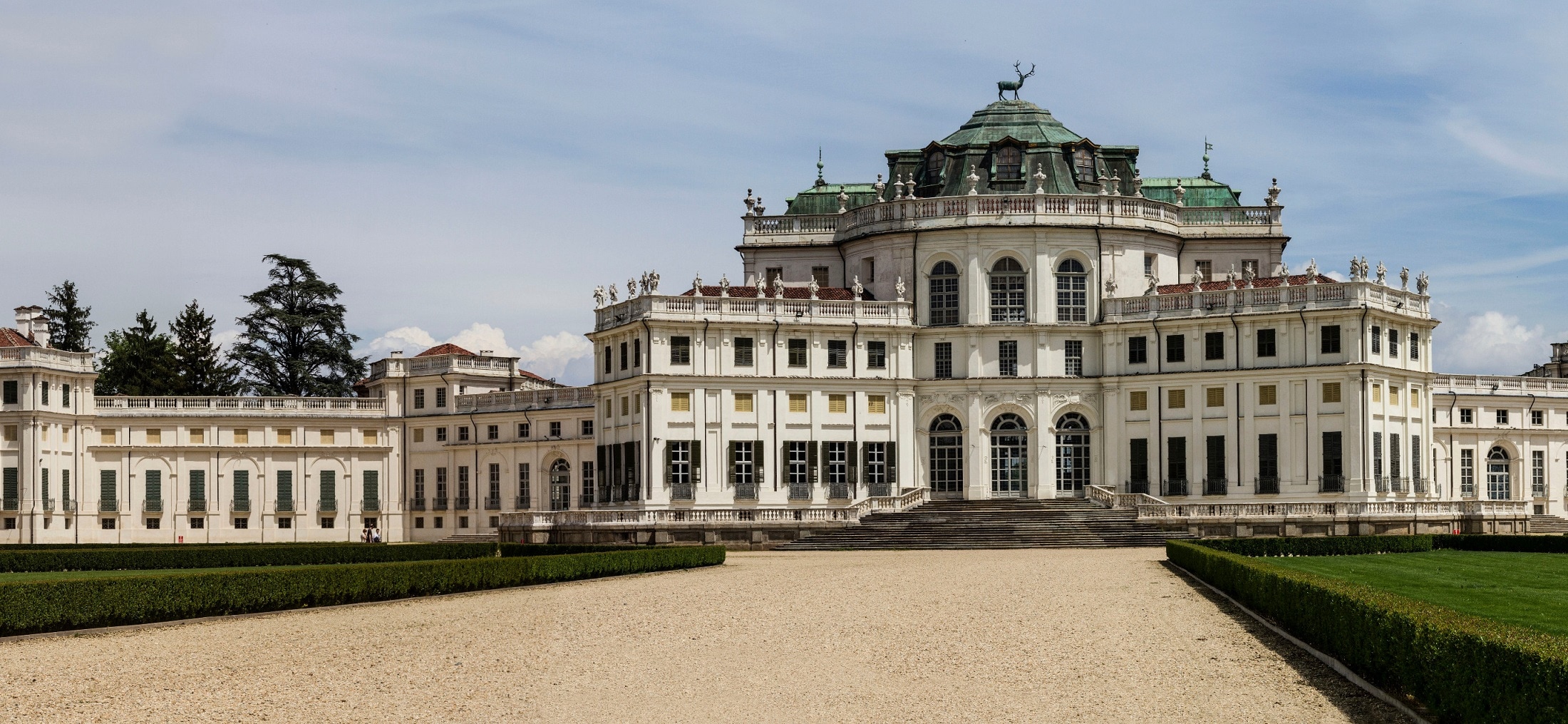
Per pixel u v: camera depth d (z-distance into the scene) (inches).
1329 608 1419.8
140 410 4854.8
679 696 1299.2
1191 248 4466.0
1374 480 3809.1
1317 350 3860.7
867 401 4119.1
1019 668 1416.1
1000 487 4178.2
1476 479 4854.8
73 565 2965.1
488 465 4943.4
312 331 5969.5
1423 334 4119.1
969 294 4185.5
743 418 4033.0
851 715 1211.9
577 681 1380.4
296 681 1407.5
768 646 1592.0
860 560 2997.0
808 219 4539.9
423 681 1393.9
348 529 4968.0
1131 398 4116.6
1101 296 4195.4
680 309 4025.6
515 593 2308.1
